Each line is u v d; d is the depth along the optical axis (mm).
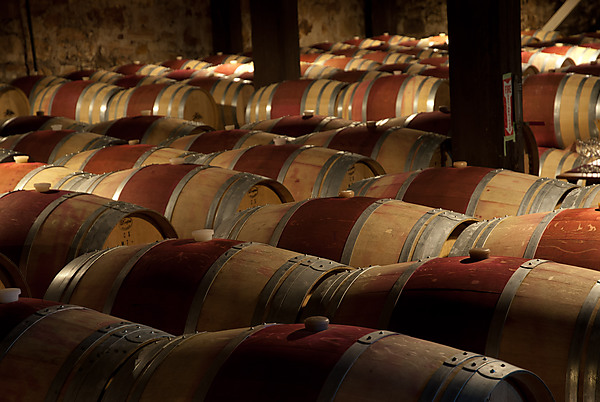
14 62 18141
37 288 4672
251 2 14602
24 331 2945
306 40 26328
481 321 3080
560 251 3834
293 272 3578
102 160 7285
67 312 3094
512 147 7668
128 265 3795
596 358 2895
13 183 6176
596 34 23969
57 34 19203
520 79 7723
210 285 3566
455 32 7641
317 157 6664
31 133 8789
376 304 3324
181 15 22766
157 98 11984
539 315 3023
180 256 3756
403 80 11195
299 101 11852
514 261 3354
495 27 7391
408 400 2256
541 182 5430
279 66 14484
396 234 4355
